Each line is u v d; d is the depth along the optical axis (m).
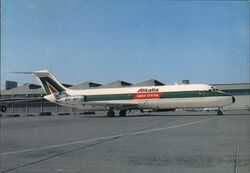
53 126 32.59
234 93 100.12
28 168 11.18
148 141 18.20
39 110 93.19
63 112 91.88
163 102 53.56
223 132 22.45
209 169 10.56
